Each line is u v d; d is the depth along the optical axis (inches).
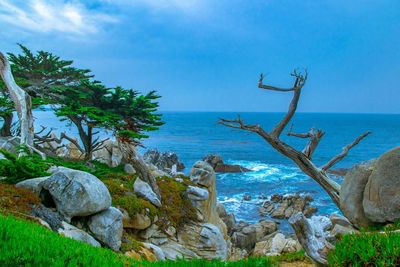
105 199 530.6
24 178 568.1
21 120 925.8
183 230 862.5
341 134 7519.7
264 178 2790.4
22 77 1275.8
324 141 6038.4
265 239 1353.3
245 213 1888.5
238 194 2285.9
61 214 486.6
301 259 464.1
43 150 1255.5
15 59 1226.0
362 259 281.3
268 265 402.3
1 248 261.3
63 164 876.6
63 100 1224.2
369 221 450.6
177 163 2837.1
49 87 1254.3
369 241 292.5
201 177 1061.8
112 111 1162.0
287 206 1888.5
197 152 4266.7
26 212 449.1
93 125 1148.5
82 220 515.2
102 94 1142.3
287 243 1140.5
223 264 380.8
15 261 247.1
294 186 2512.3
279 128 679.7
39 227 366.6
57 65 1264.8
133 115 1158.3
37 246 277.4
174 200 925.8
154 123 1179.9
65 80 1290.6
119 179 924.6
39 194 506.9
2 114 1221.1
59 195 493.7
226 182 2632.9
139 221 765.3
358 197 460.1
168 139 5925.2
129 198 791.7
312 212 1857.8
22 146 826.2
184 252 797.9
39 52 1263.5
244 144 5310.0
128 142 966.4
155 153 2832.2
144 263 351.9
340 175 2780.5
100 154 1397.6
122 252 542.9
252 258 403.9
